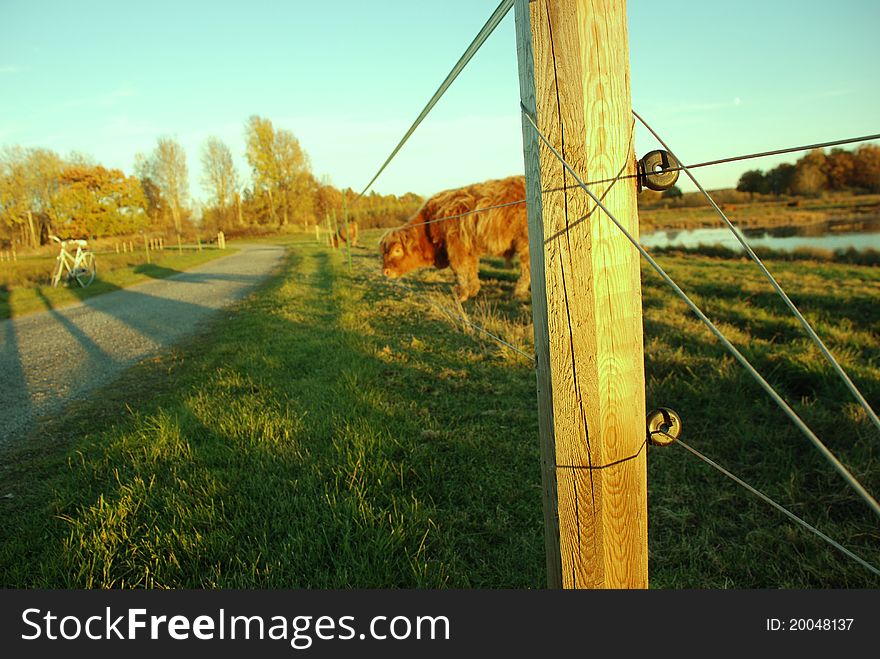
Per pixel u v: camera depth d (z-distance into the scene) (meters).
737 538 2.22
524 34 1.12
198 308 10.09
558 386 1.17
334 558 2.09
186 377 5.01
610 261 1.13
